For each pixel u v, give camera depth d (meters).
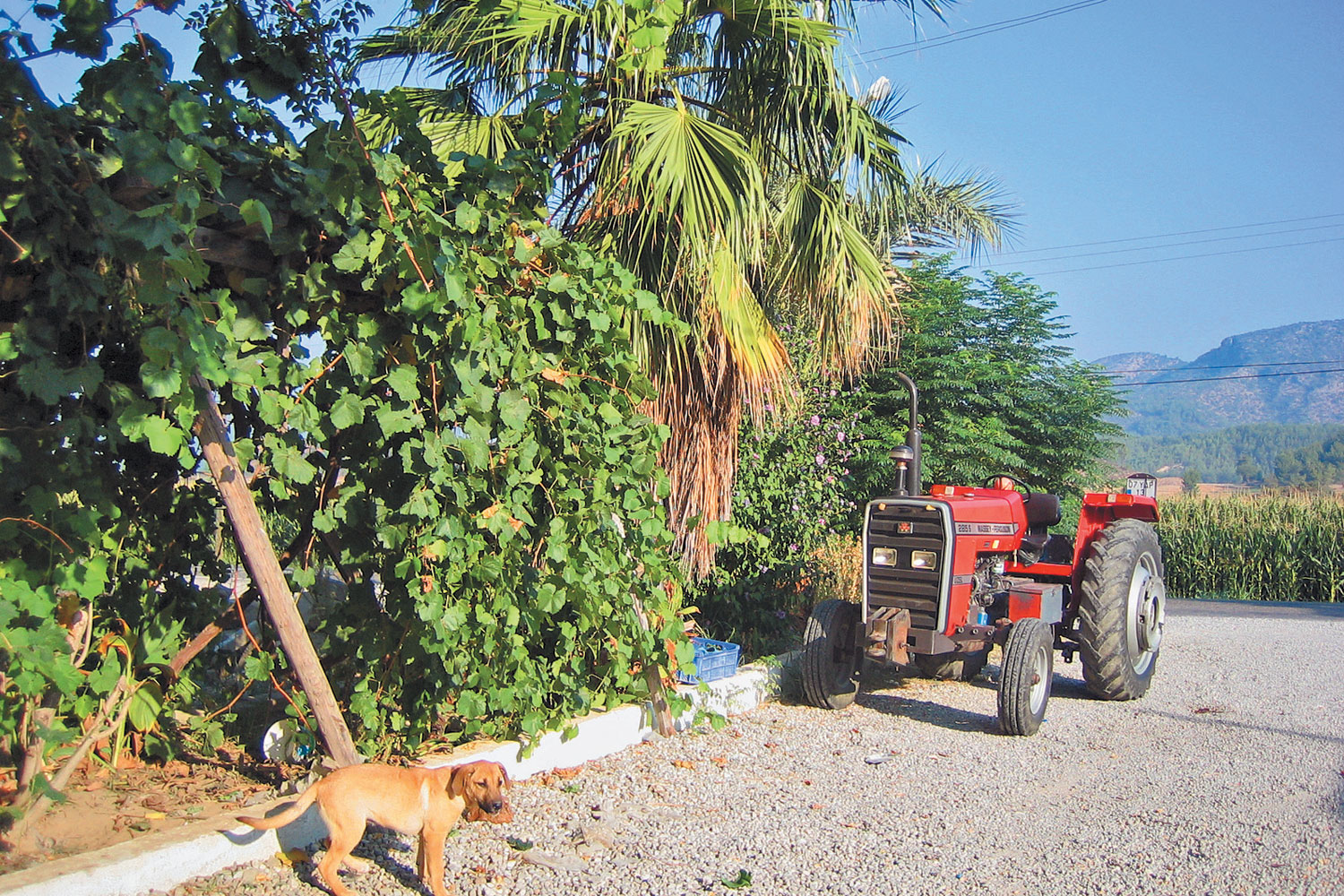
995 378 12.89
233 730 4.61
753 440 7.92
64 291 2.85
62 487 3.19
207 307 3.31
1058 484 13.88
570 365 4.57
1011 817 4.48
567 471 4.58
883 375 12.84
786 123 6.15
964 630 6.28
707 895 3.56
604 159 5.48
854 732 5.92
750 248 5.55
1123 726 6.21
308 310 3.67
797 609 8.45
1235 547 16.31
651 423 4.85
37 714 3.38
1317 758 5.50
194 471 4.14
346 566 4.22
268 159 3.40
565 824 4.16
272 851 3.53
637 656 5.29
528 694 4.58
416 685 4.45
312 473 3.70
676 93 5.86
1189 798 4.77
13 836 3.26
